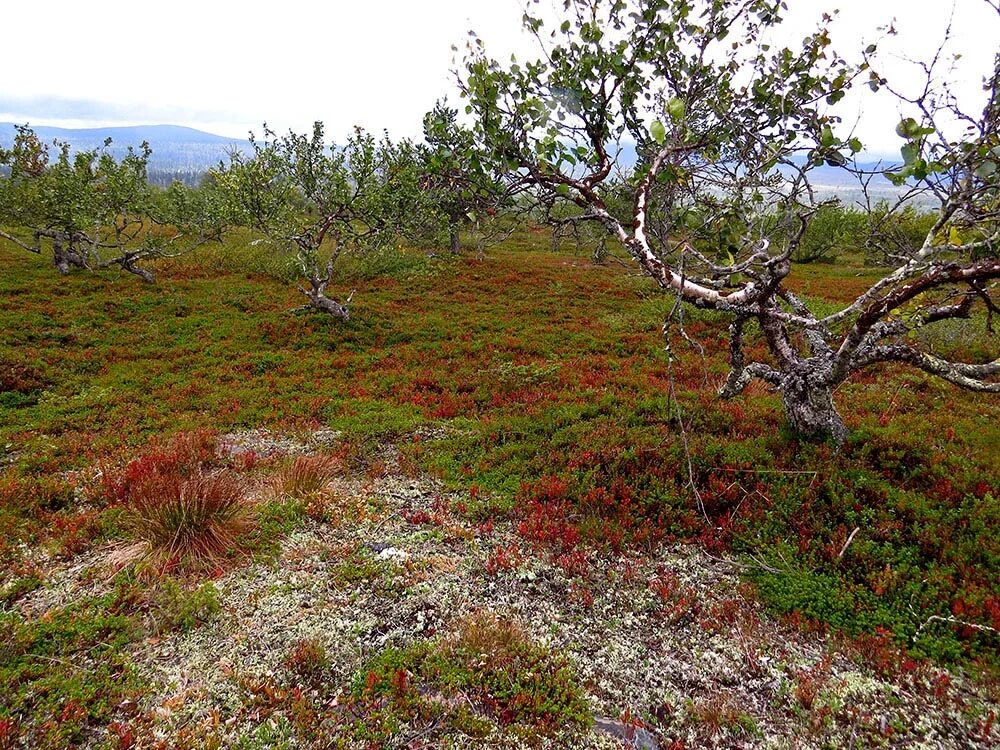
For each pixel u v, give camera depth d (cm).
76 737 474
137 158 2858
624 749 486
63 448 1085
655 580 718
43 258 2820
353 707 517
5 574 695
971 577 663
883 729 505
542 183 765
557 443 1069
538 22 698
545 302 2500
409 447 1110
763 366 1003
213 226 3030
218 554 734
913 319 839
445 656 575
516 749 482
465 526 841
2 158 2439
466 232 973
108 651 565
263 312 2216
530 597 688
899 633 606
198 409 1355
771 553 745
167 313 2139
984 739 496
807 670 577
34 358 1585
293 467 952
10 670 528
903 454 893
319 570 724
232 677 547
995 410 1191
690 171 697
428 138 807
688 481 888
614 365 1661
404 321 2162
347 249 2900
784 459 905
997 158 513
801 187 649
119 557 715
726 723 514
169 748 467
